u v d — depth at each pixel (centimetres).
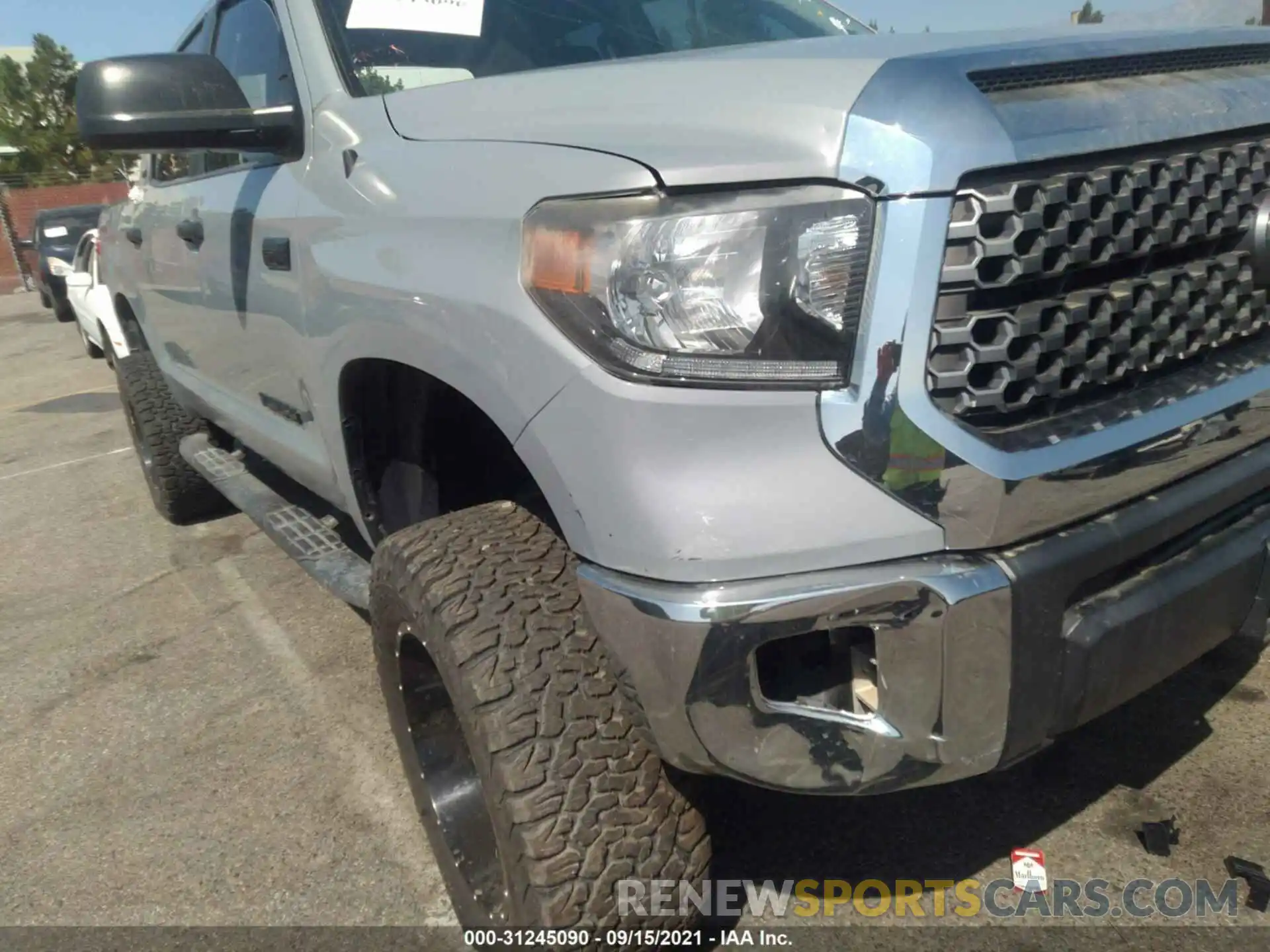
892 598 154
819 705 165
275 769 293
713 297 152
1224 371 186
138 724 324
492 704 178
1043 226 155
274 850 259
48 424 790
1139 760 258
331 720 316
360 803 275
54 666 370
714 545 153
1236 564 186
